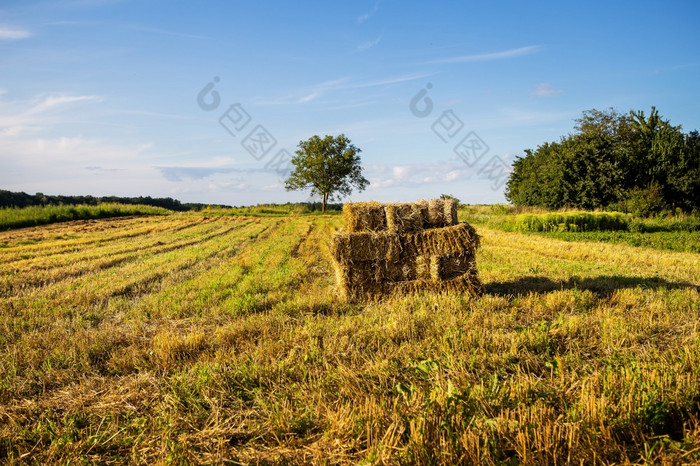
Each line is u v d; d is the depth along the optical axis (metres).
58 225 31.66
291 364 5.12
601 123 50.28
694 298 7.76
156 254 16.55
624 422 3.52
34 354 5.76
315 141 61.47
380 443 3.25
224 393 4.46
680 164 34.66
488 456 3.07
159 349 5.75
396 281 8.58
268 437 3.71
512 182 54.25
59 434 3.87
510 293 8.76
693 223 25.47
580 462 3.07
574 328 6.04
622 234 22.27
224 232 26.80
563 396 4.03
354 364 5.03
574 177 36.25
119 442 3.74
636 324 6.21
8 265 13.46
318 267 13.27
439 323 6.36
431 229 8.55
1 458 3.60
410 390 4.01
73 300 8.95
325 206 63.78
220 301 8.63
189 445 3.59
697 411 3.79
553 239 19.97
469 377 4.52
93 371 5.34
